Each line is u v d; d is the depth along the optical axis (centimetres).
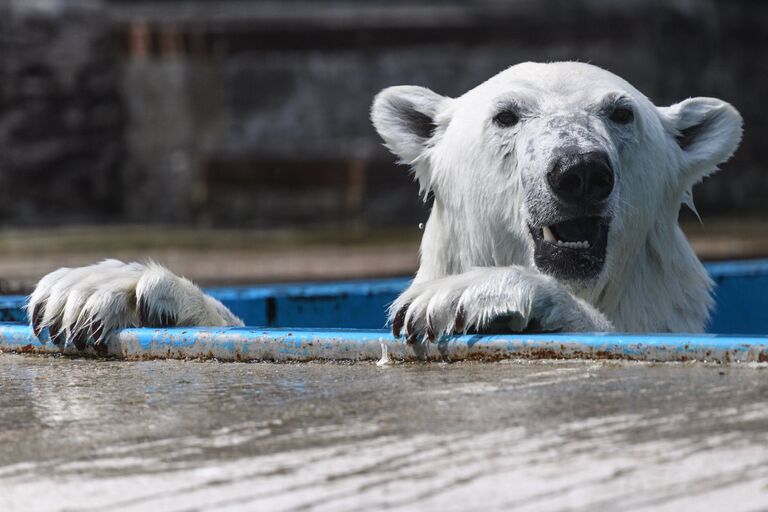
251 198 3144
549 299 546
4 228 2981
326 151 3159
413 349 523
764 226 2791
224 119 3209
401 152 763
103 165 3219
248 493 315
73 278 621
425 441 358
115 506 310
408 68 3225
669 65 3225
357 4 3469
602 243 637
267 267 1970
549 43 3225
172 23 3206
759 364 454
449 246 732
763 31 3322
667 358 471
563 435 356
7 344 631
